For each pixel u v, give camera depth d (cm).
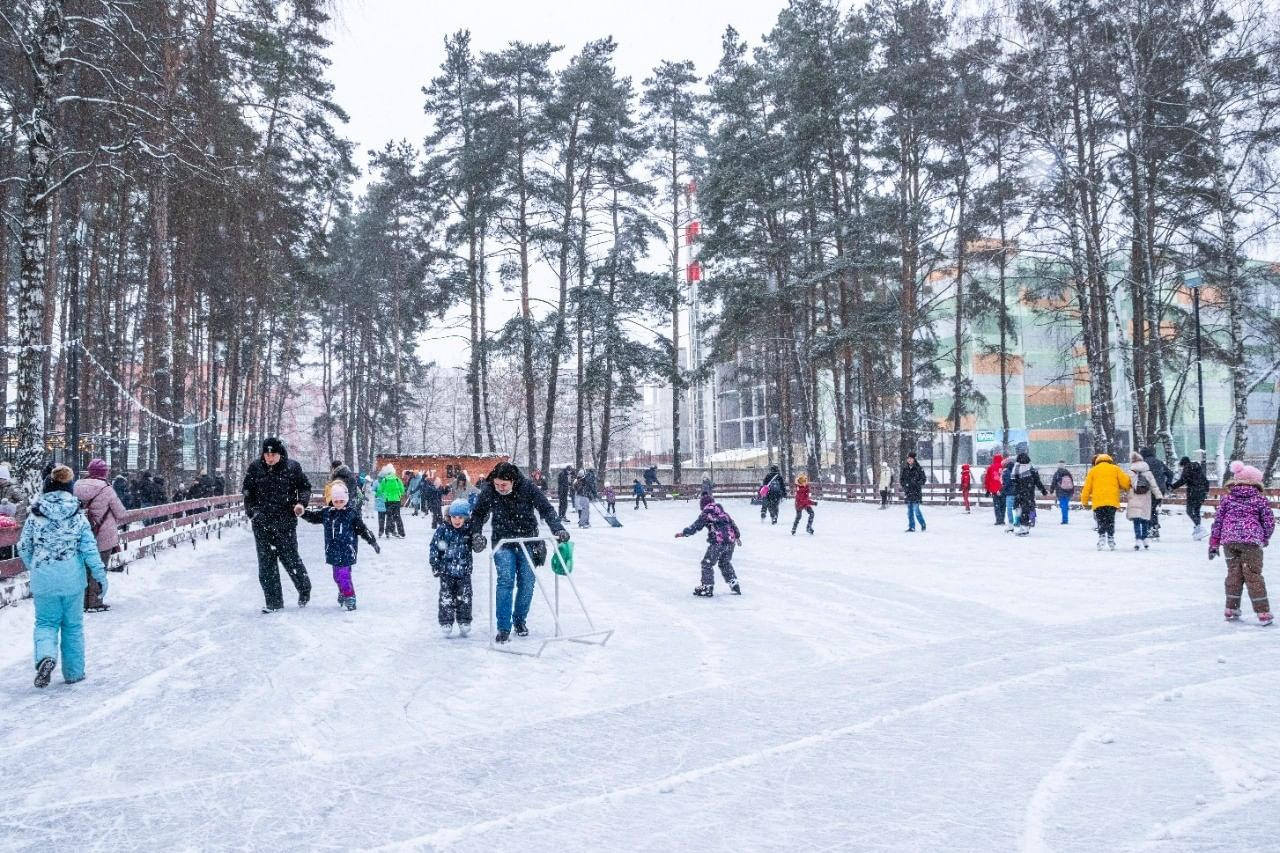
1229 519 891
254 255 2469
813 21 3725
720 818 404
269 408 6262
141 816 417
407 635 896
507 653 801
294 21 1733
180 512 1892
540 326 3953
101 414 3259
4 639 875
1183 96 2470
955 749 501
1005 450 4034
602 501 4116
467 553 902
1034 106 2580
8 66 1612
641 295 4091
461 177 3925
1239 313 2445
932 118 3166
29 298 1437
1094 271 2744
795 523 2205
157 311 2559
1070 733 527
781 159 3728
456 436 9719
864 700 615
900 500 3575
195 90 1752
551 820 405
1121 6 2477
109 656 803
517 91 4016
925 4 3131
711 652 794
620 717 583
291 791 449
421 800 434
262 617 1011
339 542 1055
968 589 1177
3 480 1240
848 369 3975
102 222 2294
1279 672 676
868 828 388
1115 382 5291
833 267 3503
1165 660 725
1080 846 364
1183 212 2586
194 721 586
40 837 394
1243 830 375
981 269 3903
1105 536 1644
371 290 5044
